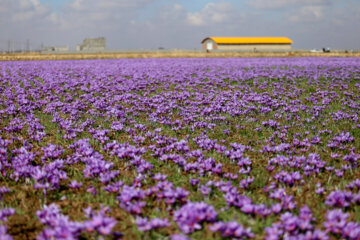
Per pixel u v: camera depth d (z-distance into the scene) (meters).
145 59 51.81
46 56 55.94
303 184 5.84
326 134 9.31
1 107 12.47
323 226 4.35
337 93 16.58
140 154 7.08
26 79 21.77
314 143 8.38
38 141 8.38
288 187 5.70
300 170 6.57
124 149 6.93
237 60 46.81
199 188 5.61
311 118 11.13
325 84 19.97
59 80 20.61
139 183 5.53
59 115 11.48
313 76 22.89
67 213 4.81
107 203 5.15
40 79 22.00
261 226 4.30
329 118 11.25
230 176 5.93
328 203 4.71
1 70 27.94
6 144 7.40
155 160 7.23
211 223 4.25
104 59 53.03
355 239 3.79
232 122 10.88
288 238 3.67
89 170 5.87
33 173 5.87
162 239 4.07
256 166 6.99
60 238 3.62
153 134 8.91
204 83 20.08
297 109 12.17
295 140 8.38
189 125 10.39
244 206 4.45
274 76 23.31
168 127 10.17
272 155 7.52
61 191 5.65
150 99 13.92
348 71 27.06
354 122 10.54
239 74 24.41
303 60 45.31
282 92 16.72
